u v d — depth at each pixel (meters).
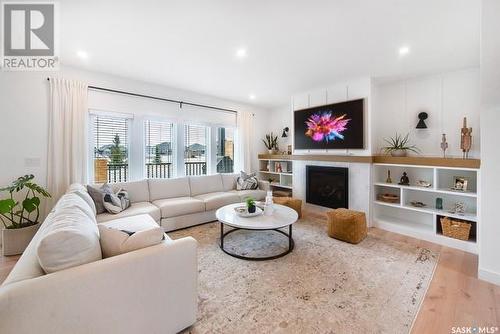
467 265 2.42
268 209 2.94
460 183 3.01
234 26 2.19
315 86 4.11
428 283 2.09
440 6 1.85
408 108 3.64
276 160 5.29
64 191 3.16
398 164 3.34
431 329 1.56
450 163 2.84
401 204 3.38
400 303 1.82
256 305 1.79
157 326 1.41
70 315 1.13
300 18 2.04
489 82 1.95
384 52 2.72
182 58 2.95
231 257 2.59
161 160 4.25
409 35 2.32
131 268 1.31
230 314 1.70
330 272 2.27
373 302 1.83
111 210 2.93
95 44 2.57
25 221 2.97
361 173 3.71
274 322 1.62
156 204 3.43
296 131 4.72
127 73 3.52
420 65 3.10
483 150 2.13
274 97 4.94
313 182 4.46
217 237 3.19
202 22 2.12
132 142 3.89
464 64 3.03
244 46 2.60
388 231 3.46
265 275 2.22
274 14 1.99
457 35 2.31
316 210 4.41
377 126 3.94
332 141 4.10
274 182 5.38
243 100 5.22
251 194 4.41
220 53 2.79
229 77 3.66
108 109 3.59
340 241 3.04
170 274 1.45
